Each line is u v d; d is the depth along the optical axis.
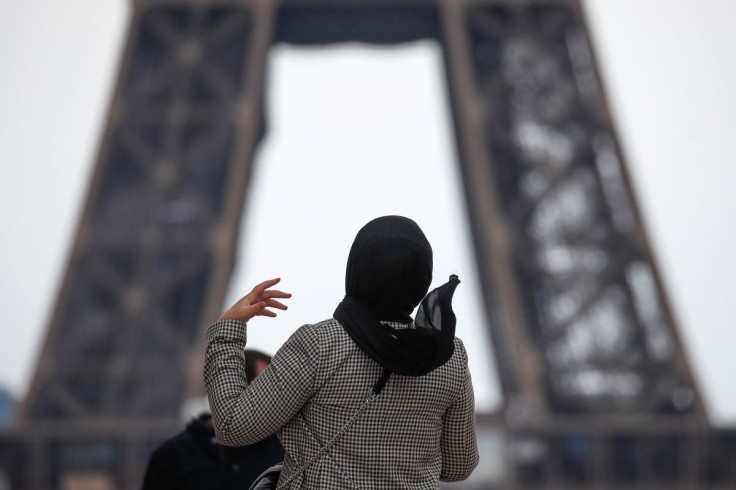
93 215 160.38
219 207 163.25
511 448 147.62
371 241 11.85
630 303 150.25
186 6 169.50
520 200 156.38
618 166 152.50
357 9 171.75
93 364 156.12
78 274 157.50
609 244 152.25
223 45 170.25
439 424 11.98
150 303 159.38
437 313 11.46
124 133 165.38
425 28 174.12
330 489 11.30
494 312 190.25
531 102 160.25
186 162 164.75
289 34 175.38
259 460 18.66
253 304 12.37
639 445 149.75
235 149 164.25
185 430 19.09
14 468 150.75
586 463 150.50
